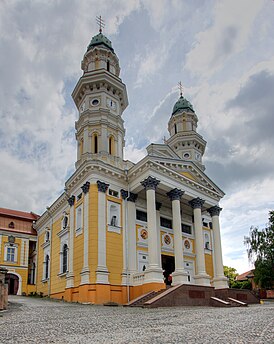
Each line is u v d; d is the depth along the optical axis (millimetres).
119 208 28672
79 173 29359
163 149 34000
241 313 14203
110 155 32250
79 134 34656
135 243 28672
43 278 37000
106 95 35000
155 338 7160
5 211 44844
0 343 7105
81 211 28641
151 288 24266
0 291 16391
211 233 38469
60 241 33344
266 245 46875
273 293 51406
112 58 38312
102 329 9195
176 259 27375
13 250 41531
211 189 34656
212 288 25031
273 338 6754
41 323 11094
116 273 26281
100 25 40750
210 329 8500
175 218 28766
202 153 48375
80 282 25688
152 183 27781
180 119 48938
